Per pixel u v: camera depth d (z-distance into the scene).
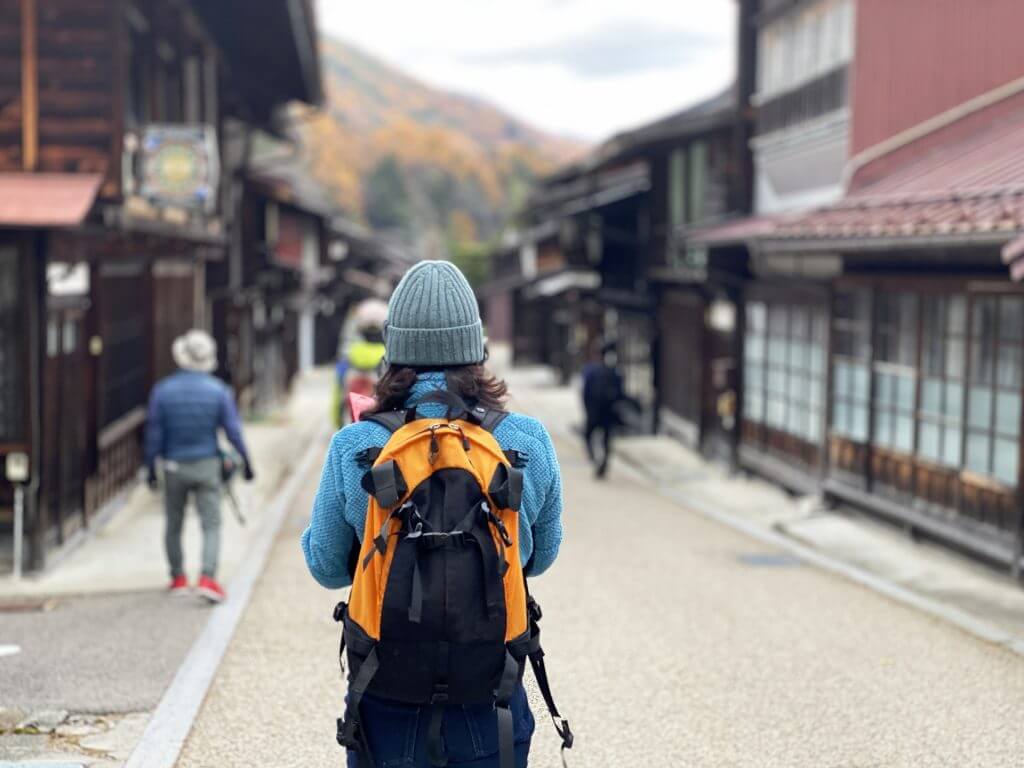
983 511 8.80
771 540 10.48
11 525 8.54
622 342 24.44
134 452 12.73
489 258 60.38
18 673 5.80
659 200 20.16
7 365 8.41
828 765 4.62
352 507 2.53
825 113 13.40
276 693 5.48
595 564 9.03
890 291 10.40
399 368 2.63
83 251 9.77
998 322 8.62
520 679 2.53
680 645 6.46
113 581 8.30
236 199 20.52
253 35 15.89
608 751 4.77
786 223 10.85
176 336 14.93
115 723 5.06
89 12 9.31
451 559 2.41
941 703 5.41
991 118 10.87
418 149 171.88
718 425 16.58
